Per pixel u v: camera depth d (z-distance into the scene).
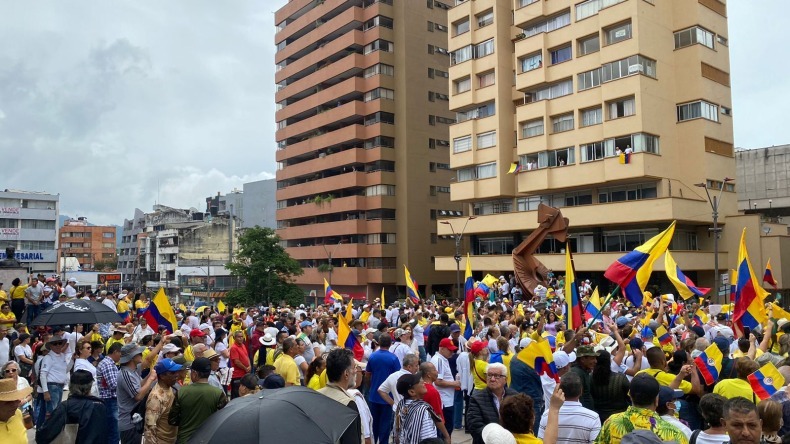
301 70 76.50
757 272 42.66
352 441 5.70
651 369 8.33
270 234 63.00
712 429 5.47
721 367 8.52
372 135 65.88
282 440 4.83
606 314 17.16
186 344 13.16
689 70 44.75
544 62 48.69
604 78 44.59
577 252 47.47
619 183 45.41
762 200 59.50
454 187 56.06
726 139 45.88
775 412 5.48
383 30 66.25
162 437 7.56
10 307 21.95
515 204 53.12
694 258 42.38
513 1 52.34
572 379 6.14
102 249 135.25
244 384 8.23
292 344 9.99
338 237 70.44
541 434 6.17
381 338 9.88
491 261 52.88
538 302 25.00
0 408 5.61
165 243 98.81
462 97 55.50
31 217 85.44
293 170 76.69
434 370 7.97
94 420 7.32
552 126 48.81
